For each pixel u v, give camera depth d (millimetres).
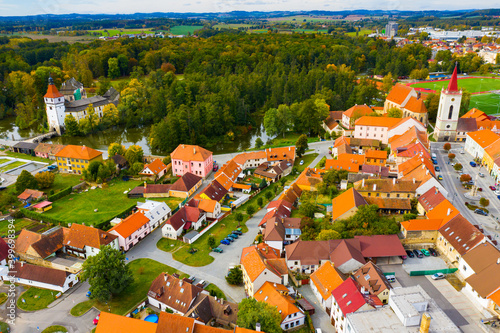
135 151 179125
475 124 190250
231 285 99188
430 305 75125
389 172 148750
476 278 89750
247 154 175625
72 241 111000
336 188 142000
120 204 143375
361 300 79375
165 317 75500
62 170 173625
